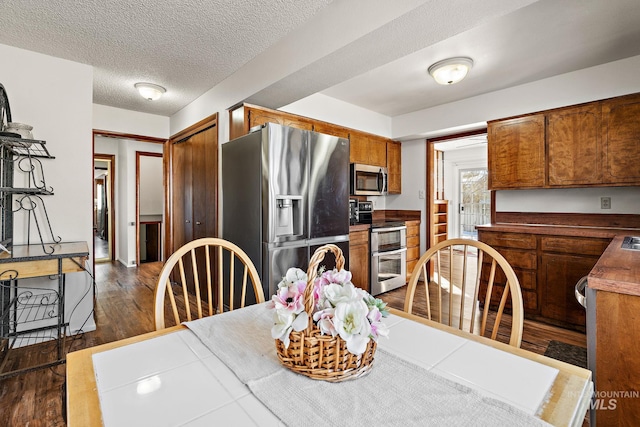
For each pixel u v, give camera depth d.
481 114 3.55
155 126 4.11
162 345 0.94
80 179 2.69
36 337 2.46
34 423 1.59
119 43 2.39
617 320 1.20
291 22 2.14
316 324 0.75
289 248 2.50
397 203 4.77
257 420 0.62
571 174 2.91
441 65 2.70
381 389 0.71
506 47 2.47
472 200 6.63
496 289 3.13
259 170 2.46
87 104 2.72
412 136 4.32
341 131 3.73
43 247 2.25
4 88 2.22
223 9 1.99
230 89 2.95
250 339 0.97
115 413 0.64
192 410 0.65
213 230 3.23
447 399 0.68
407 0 1.55
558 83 3.00
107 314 3.12
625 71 2.66
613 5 1.93
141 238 6.12
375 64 2.12
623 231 2.63
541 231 2.84
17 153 2.33
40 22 2.11
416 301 3.53
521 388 0.73
